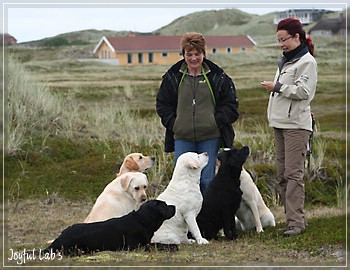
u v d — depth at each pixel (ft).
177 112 28.94
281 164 28.14
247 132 52.90
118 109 56.85
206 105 28.63
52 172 42.16
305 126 26.81
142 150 45.39
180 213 26.99
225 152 28.17
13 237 29.76
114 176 42.09
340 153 45.03
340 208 36.01
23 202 37.78
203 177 29.19
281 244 25.93
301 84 26.27
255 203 29.19
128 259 22.91
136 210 27.48
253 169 41.52
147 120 55.42
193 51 27.89
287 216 27.58
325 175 41.81
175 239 26.91
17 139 44.55
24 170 42.16
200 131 28.66
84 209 37.06
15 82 49.42
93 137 49.03
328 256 23.95
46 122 48.91
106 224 25.08
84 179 41.57
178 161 27.40
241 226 30.60
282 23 26.89
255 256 24.03
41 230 31.63
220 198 27.86
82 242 24.66
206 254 24.27
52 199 38.52
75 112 52.70
